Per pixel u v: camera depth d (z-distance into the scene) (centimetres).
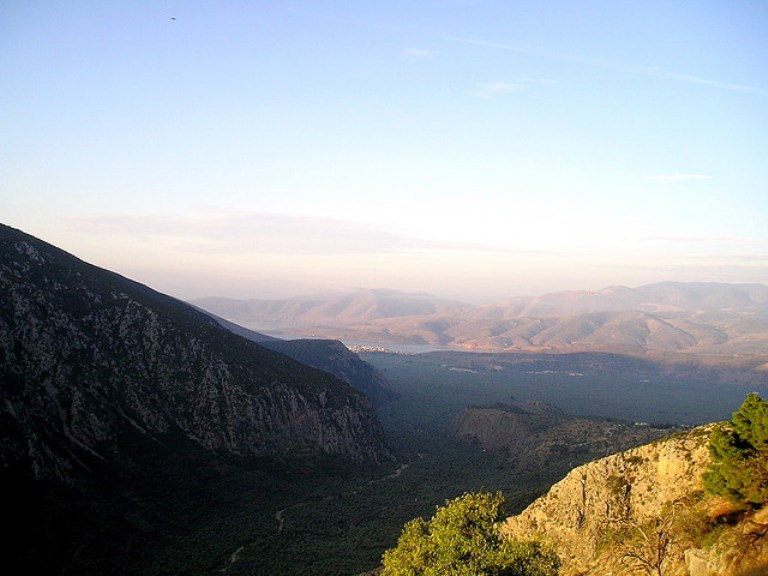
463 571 3747
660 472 5147
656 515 4638
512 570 3875
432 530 4631
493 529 4559
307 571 7794
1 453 8338
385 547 8888
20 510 7862
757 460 3762
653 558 3741
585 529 5256
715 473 4075
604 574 4253
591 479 5691
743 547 3119
